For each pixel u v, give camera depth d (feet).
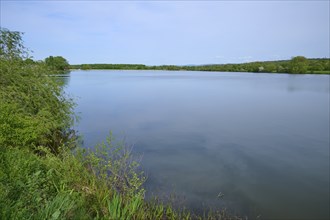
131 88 152.56
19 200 15.12
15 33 42.24
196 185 29.19
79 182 21.65
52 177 20.13
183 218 21.16
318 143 45.70
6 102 32.09
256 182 30.55
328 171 34.09
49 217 14.29
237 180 30.86
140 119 65.67
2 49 40.91
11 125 25.85
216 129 55.57
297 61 360.07
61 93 45.73
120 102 96.22
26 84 39.60
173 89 147.54
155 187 28.07
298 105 87.81
